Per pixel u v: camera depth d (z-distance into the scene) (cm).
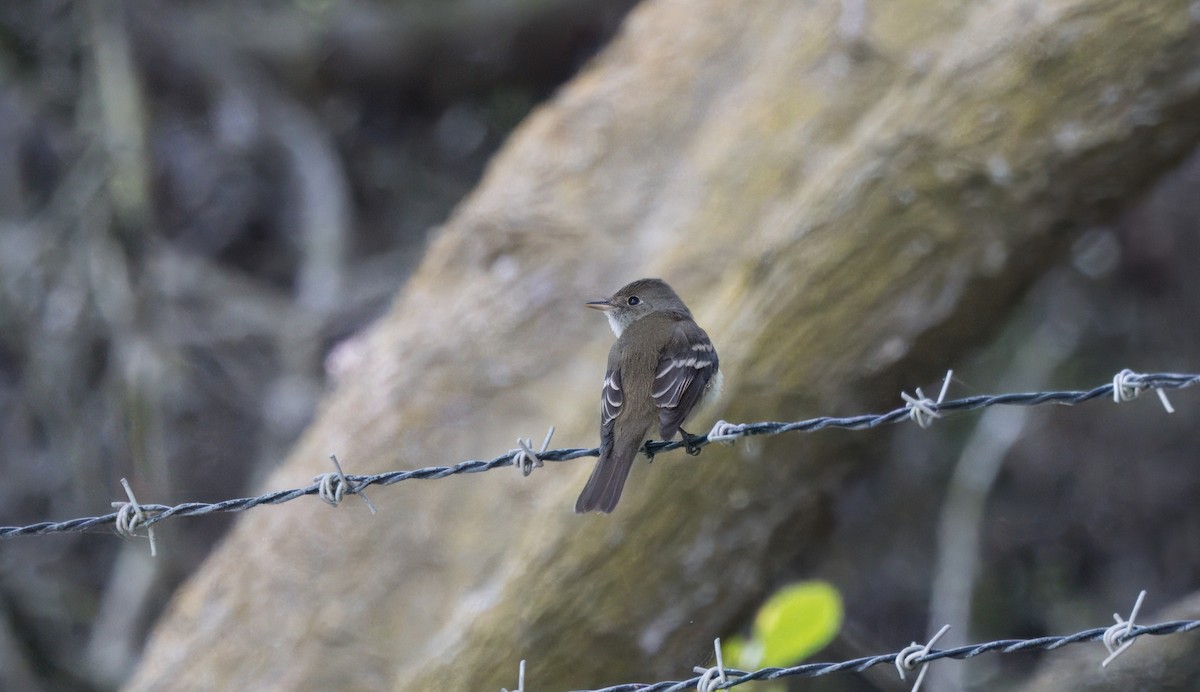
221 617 1121
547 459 706
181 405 1614
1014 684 1656
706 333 968
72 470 1568
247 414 1667
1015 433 1602
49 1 1669
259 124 1825
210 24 1823
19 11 1677
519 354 1131
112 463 1547
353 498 1112
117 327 1531
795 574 1535
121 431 1529
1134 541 1714
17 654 1520
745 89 1173
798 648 692
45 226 1623
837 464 1034
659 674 1033
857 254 1023
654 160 1186
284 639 1094
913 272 1024
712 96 1199
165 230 1819
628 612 1016
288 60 1836
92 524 682
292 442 1584
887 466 1692
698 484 1007
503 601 1027
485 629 1027
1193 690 1151
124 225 1564
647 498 1005
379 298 1686
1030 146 1010
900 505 1686
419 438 1118
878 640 1648
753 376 1015
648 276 1120
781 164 1102
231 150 1844
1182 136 1016
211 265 1780
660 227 1149
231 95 1820
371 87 1892
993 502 1730
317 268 1700
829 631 693
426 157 1909
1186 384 656
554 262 1157
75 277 1562
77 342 1568
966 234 1024
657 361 841
